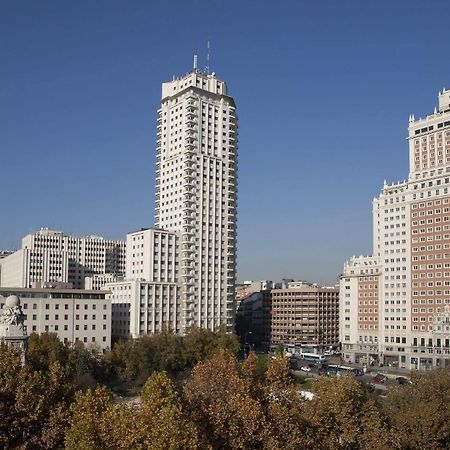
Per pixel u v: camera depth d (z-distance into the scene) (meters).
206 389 98.56
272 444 85.00
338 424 102.00
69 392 95.81
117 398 168.38
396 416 110.88
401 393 119.94
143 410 78.06
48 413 87.44
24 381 89.31
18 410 84.06
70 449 70.62
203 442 76.94
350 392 106.19
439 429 109.19
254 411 88.25
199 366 111.94
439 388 117.81
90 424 74.88
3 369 90.25
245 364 126.31
